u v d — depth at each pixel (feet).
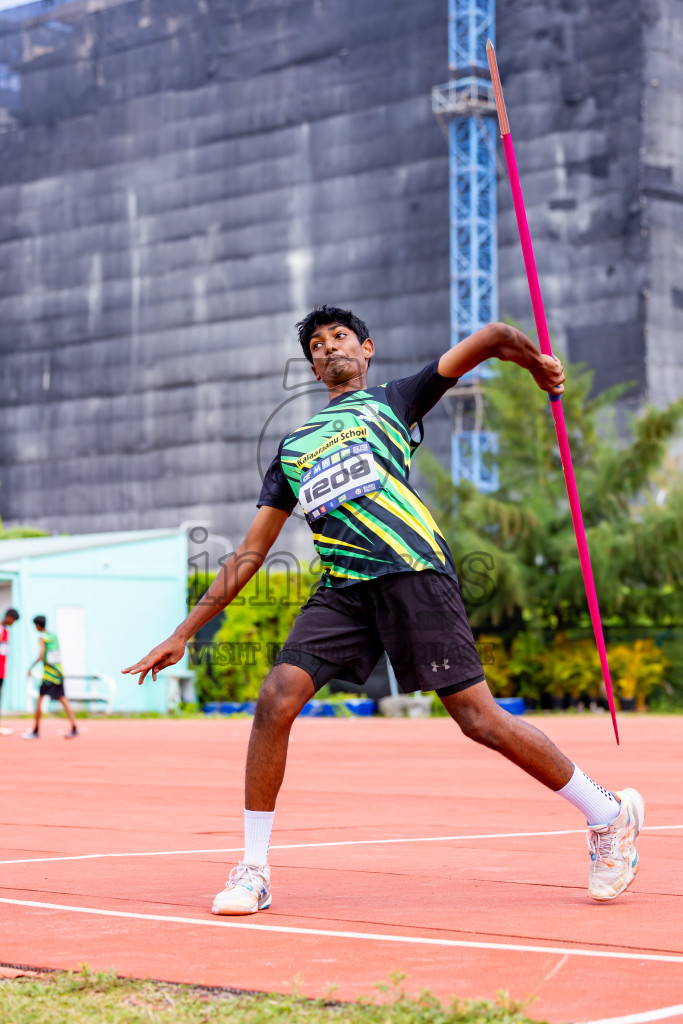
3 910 13.89
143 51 271.49
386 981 10.21
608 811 14.14
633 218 215.51
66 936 12.32
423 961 11.00
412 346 233.14
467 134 229.45
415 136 236.02
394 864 17.83
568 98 222.28
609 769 38.50
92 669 105.60
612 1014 9.08
